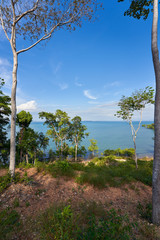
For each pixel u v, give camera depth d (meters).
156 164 3.57
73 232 2.30
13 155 5.10
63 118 27.22
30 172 6.25
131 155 39.84
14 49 5.39
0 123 14.84
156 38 3.87
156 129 3.68
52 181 5.41
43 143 23.38
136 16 6.32
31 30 6.29
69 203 3.83
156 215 3.30
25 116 20.94
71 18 6.08
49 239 2.21
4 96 13.87
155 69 3.82
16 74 5.36
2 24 5.43
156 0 3.90
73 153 34.72
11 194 3.97
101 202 4.20
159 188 3.43
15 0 5.19
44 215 2.93
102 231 2.02
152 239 2.59
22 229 2.54
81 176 6.00
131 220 3.30
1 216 2.80
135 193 5.43
